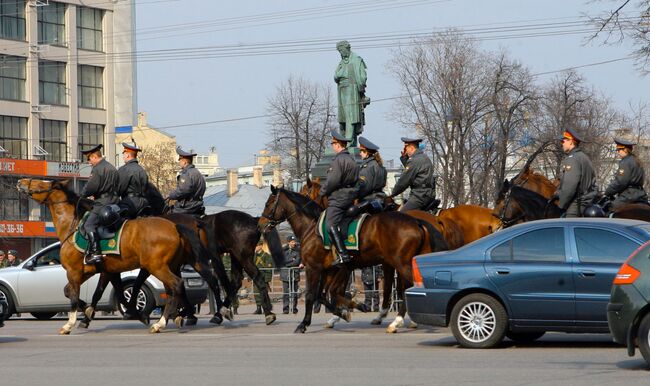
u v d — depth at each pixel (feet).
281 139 301.22
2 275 117.29
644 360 60.70
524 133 269.64
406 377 56.03
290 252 127.75
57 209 90.63
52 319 126.62
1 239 291.79
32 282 116.67
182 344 77.97
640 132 317.83
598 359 63.87
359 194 85.25
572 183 86.12
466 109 260.01
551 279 68.59
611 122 310.04
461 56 261.65
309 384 53.83
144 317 95.14
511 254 70.18
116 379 57.16
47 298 116.67
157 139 459.32
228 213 97.30
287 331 89.10
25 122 304.09
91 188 89.10
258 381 55.31
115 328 97.50
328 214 84.23
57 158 311.06
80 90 318.65
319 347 73.46
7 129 299.17
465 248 71.82
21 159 296.51
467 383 53.57
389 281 93.25
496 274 69.77
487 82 262.06
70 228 90.02
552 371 57.98
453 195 258.57
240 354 69.36
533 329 69.31
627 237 67.92
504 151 259.60
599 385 52.42
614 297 59.47
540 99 268.62
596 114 304.91
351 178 83.92
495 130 266.36
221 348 73.97
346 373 58.03
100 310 114.32
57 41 313.12
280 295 151.02
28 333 92.63
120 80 328.70
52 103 311.06
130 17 330.34
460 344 71.20
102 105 325.21
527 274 69.10
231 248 96.68
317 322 102.27
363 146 89.10
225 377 57.16
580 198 86.94
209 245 93.81
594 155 274.98
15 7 302.86
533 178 99.19
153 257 87.25
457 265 71.15
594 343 74.74
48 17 311.06
